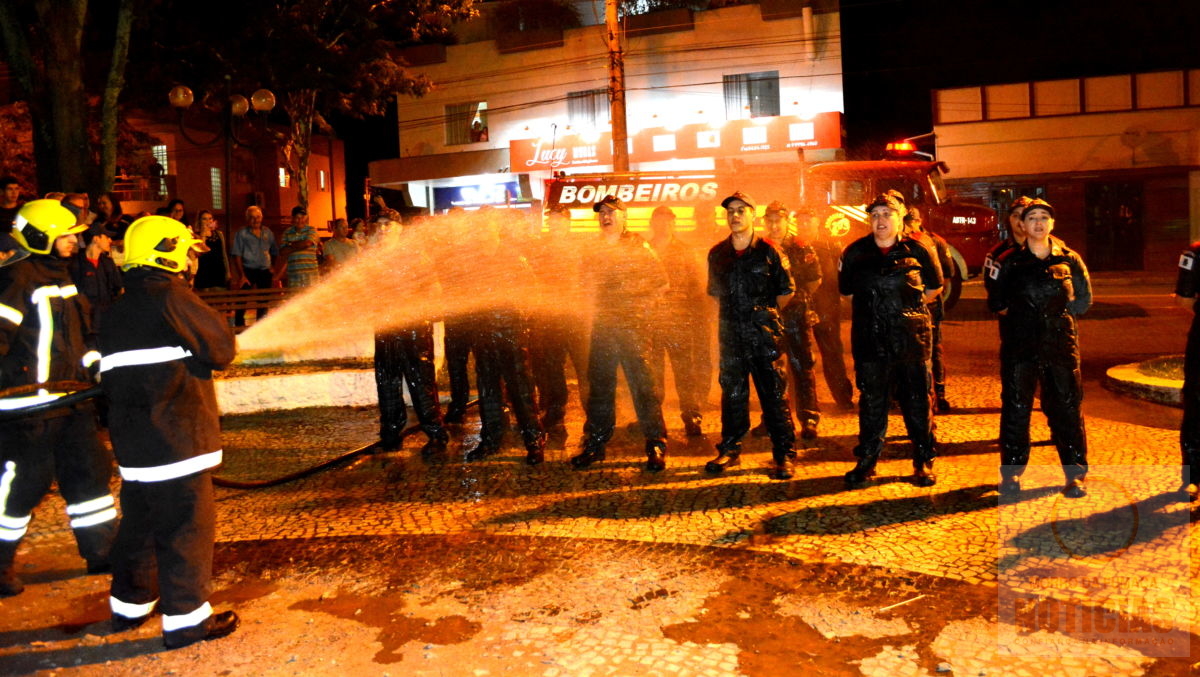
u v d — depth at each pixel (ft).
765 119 76.59
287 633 12.85
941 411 25.73
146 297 12.52
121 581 13.16
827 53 79.46
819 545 15.46
